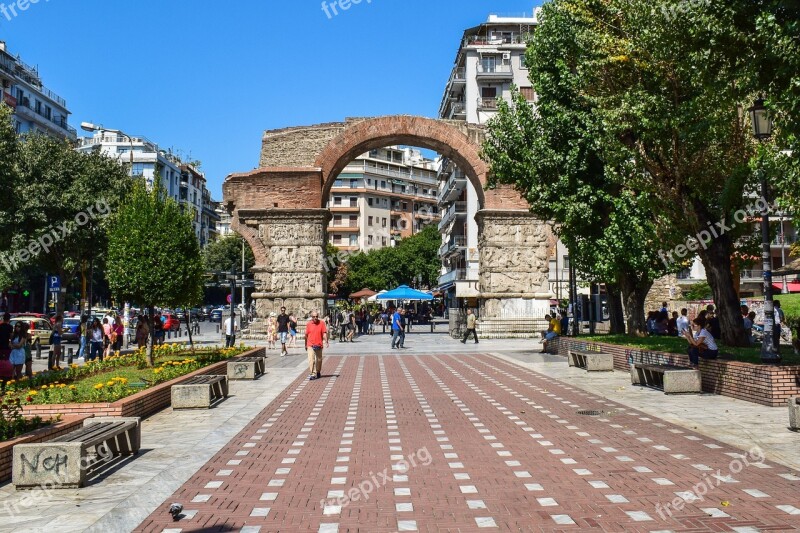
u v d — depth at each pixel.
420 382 20.33
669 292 48.09
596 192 25.58
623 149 20.25
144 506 7.78
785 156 12.45
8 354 20.66
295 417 14.16
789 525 6.74
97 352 27.48
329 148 45.56
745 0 11.61
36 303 67.44
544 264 44.72
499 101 28.31
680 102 18.72
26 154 41.91
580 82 23.47
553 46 26.62
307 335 21.69
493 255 44.56
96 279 64.44
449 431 12.17
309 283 44.19
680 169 19.08
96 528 6.99
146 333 28.97
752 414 13.11
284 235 44.47
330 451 10.66
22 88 74.38
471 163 46.03
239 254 98.31
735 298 20.11
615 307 30.89
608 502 7.63
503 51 75.31
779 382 14.00
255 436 12.05
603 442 10.88
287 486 8.60
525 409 14.59
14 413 10.19
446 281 78.06
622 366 22.03
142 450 10.93
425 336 49.88
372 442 11.32
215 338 48.78
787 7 10.64
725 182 18.97
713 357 16.73
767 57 11.41
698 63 13.41
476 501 7.77
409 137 46.50
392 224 135.00
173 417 14.31
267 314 44.38
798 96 11.21
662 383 18.06
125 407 12.86
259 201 44.75
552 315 31.69
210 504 7.85
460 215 76.44
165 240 21.19
